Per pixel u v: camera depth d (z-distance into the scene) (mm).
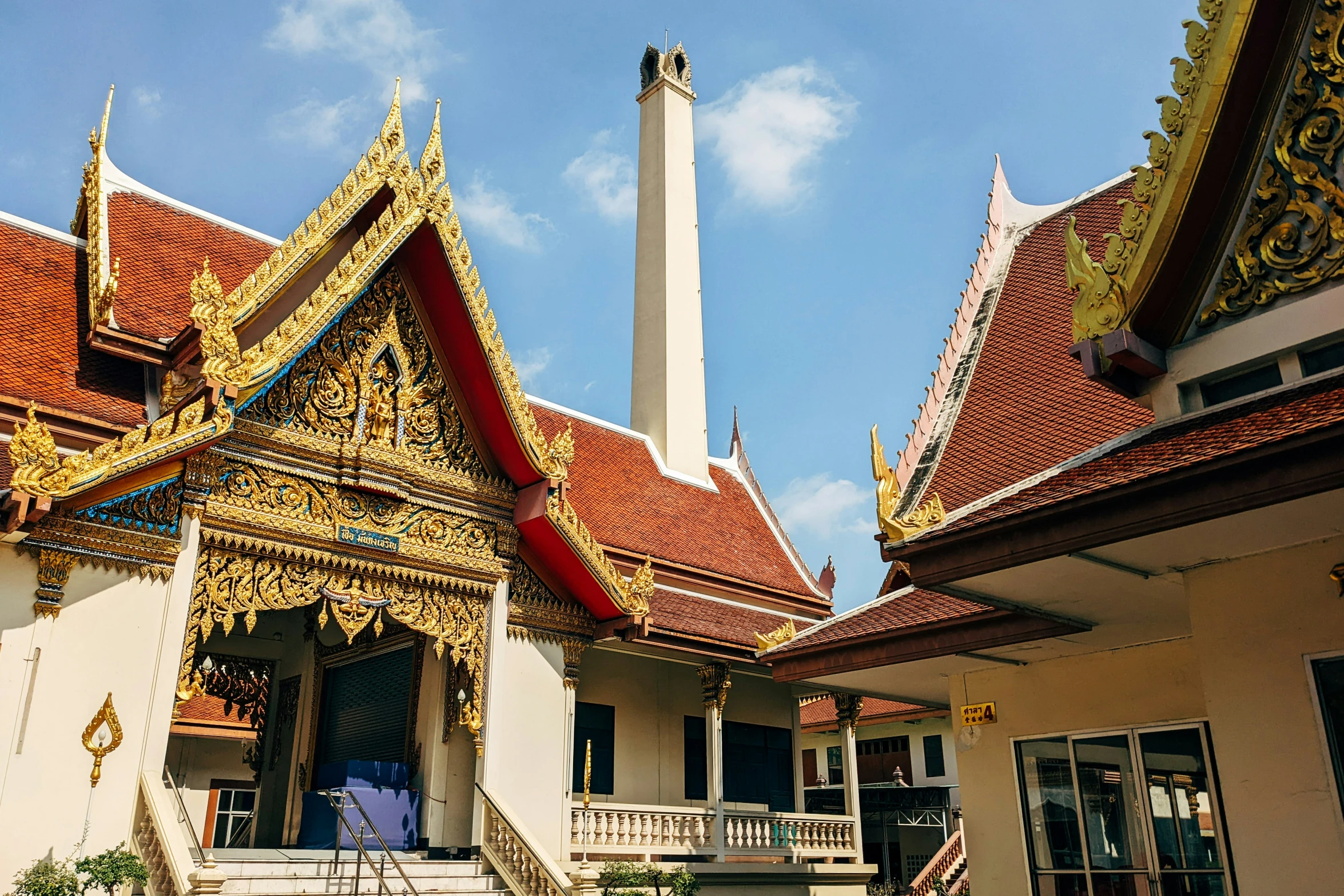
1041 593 11383
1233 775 9727
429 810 16125
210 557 13680
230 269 18891
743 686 22469
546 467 16781
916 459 15625
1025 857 14023
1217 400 10797
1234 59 10367
